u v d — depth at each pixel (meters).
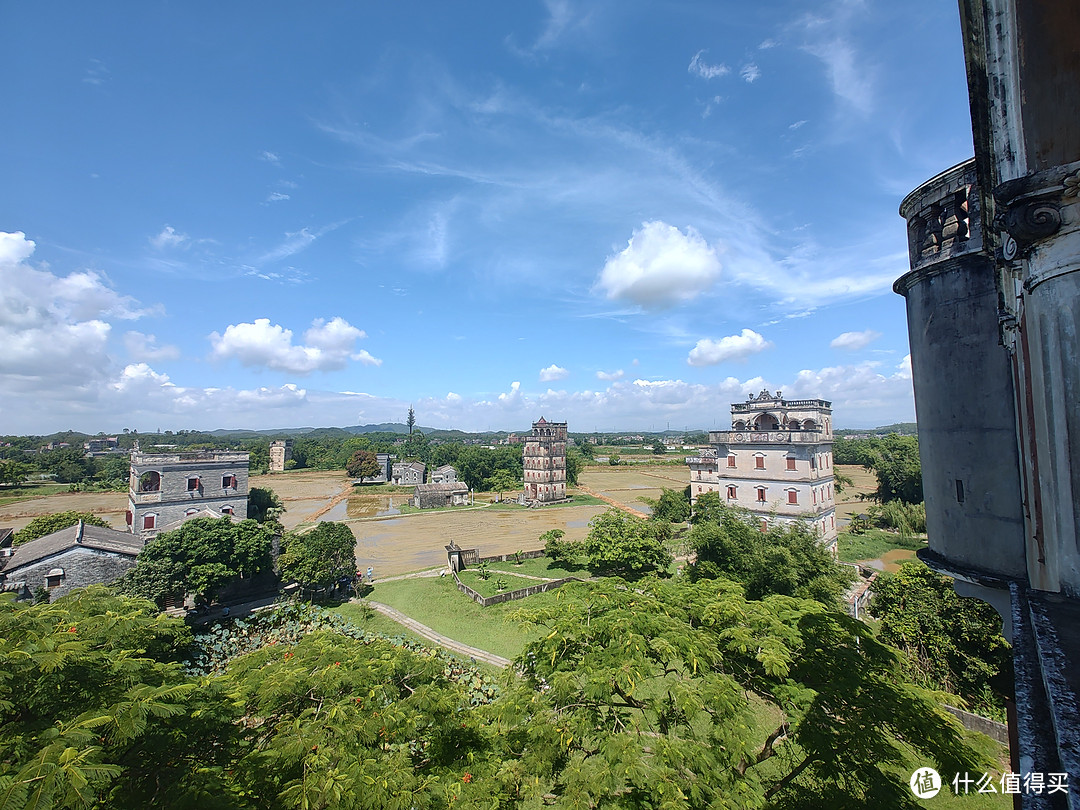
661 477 119.50
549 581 36.59
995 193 5.41
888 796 9.06
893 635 19.56
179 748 8.91
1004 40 5.46
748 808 8.12
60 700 8.40
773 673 9.23
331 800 8.06
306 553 33.22
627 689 8.69
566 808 7.94
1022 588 6.15
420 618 30.16
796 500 37.69
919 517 48.12
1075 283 4.77
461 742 10.48
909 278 9.72
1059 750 2.89
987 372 8.20
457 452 111.81
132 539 36.78
